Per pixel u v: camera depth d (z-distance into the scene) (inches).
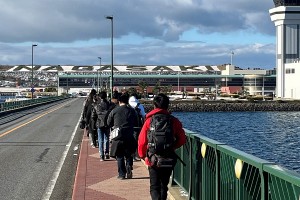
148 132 271.7
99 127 563.8
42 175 491.5
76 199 353.7
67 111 2177.7
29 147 755.4
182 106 5078.7
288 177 152.3
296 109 5191.9
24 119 1565.0
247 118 4033.0
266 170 173.2
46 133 1030.4
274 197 168.1
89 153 639.8
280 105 5196.9
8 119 1561.3
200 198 302.7
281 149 1921.8
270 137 2444.6
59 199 375.9
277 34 6456.7
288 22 6328.7
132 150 433.1
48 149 729.6
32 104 2731.3
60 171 518.0
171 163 268.8
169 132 267.6
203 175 293.4
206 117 4156.0
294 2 6363.2
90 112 693.3
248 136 2501.2
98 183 421.1
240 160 209.6
